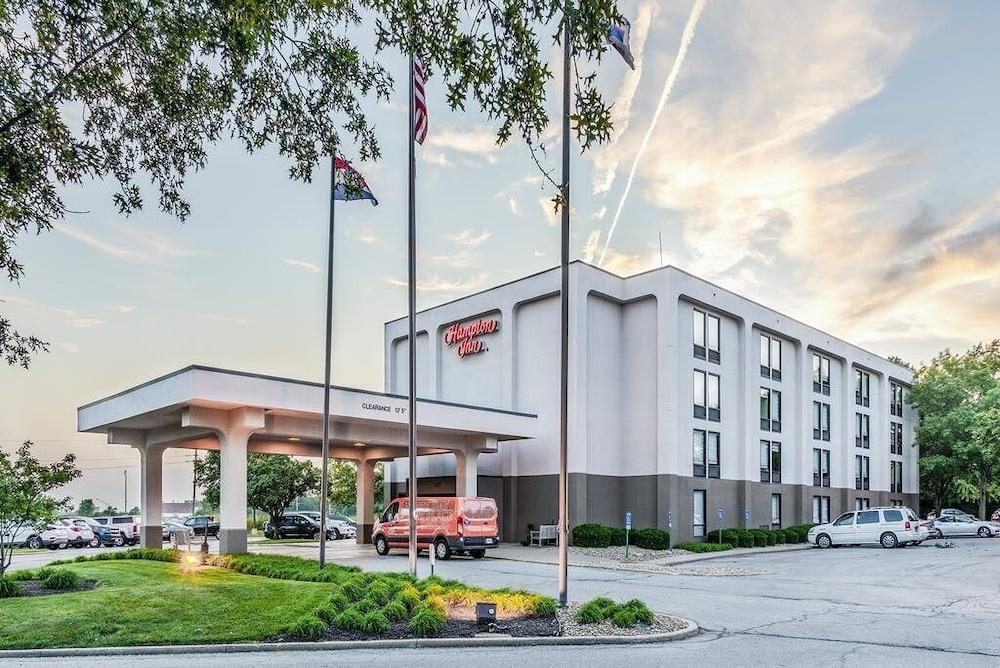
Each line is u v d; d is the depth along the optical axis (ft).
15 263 33.09
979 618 43.19
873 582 62.23
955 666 30.55
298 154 34.99
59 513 57.11
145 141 33.81
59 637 34.40
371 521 110.11
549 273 107.86
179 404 70.95
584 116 23.59
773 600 50.42
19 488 49.11
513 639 34.71
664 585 58.70
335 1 27.86
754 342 124.77
